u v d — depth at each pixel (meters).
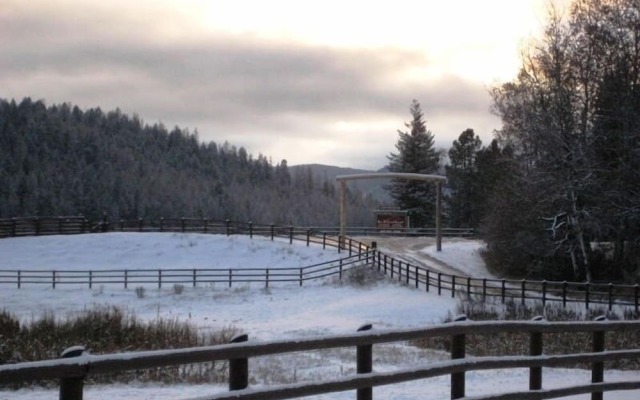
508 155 52.00
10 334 15.43
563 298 30.56
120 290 44.44
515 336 19.11
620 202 41.06
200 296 41.56
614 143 43.19
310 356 17.42
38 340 14.74
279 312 35.25
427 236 67.94
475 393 10.54
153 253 55.91
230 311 35.66
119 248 56.81
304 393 5.88
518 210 47.56
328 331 26.20
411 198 88.75
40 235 61.31
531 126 44.41
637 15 43.59
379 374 6.46
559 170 43.38
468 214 91.56
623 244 45.16
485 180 82.50
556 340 18.08
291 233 56.16
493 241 49.19
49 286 46.28
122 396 10.32
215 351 5.25
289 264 51.66
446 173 93.62
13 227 62.25
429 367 6.93
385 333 6.52
